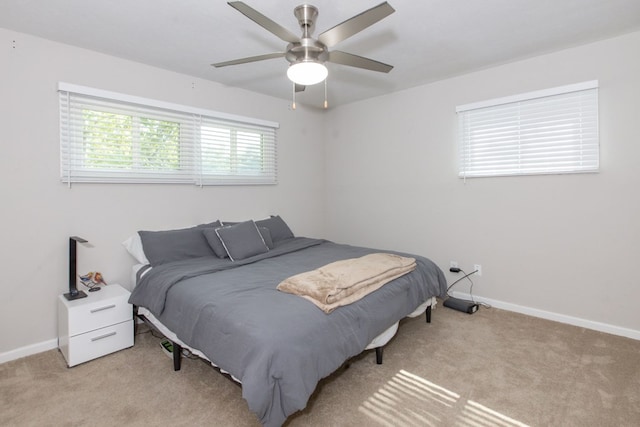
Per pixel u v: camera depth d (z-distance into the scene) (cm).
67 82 249
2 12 205
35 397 186
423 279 261
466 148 331
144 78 290
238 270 246
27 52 233
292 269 248
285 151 413
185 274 226
